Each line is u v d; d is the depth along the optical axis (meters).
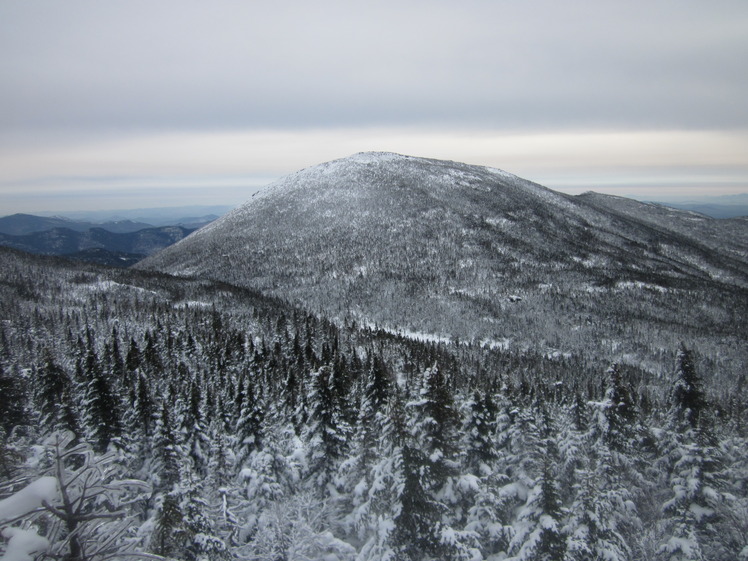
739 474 30.66
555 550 23.03
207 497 27.50
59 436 8.23
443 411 28.12
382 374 39.38
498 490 27.27
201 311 149.75
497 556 25.67
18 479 8.52
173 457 32.59
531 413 31.91
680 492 27.58
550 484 24.25
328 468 32.75
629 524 26.98
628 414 33.03
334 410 34.69
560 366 136.25
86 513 8.10
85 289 188.25
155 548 22.06
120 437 41.25
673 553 25.98
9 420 40.75
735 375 135.62
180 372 81.62
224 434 43.47
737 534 26.70
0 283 180.38
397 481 23.36
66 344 105.62
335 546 24.31
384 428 25.53
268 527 24.92
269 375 74.56
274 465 31.27
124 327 123.31
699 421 29.22
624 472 31.28
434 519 23.50
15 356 93.00
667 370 149.88
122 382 70.94
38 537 7.30
